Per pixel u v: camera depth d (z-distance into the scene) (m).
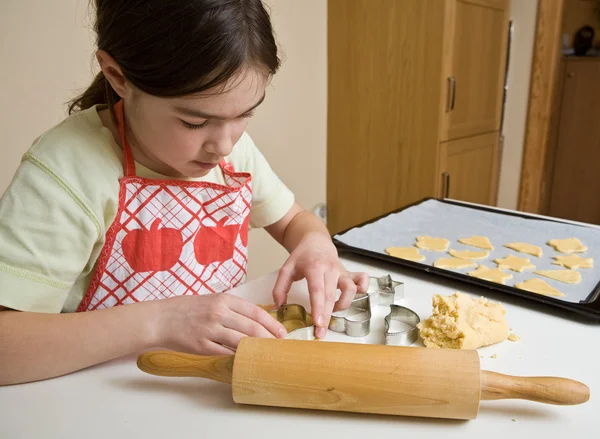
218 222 0.75
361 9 1.85
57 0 1.17
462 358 0.46
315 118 2.01
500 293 0.74
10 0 1.08
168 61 0.49
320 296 0.63
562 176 2.78
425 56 1.74
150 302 0.56
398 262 0.83
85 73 1.26
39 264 0.54
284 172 1.90
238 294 0.73
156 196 0.68
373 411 0.45
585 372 0.54
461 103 1.87
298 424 0.46
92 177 0.60
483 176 2.14
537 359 0.56
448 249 0.95
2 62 1.10
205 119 0.53
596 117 2.59
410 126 1.85
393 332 0.60
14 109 1.14
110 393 0.50
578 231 1.04
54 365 0.51
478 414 0.47
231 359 0.47
